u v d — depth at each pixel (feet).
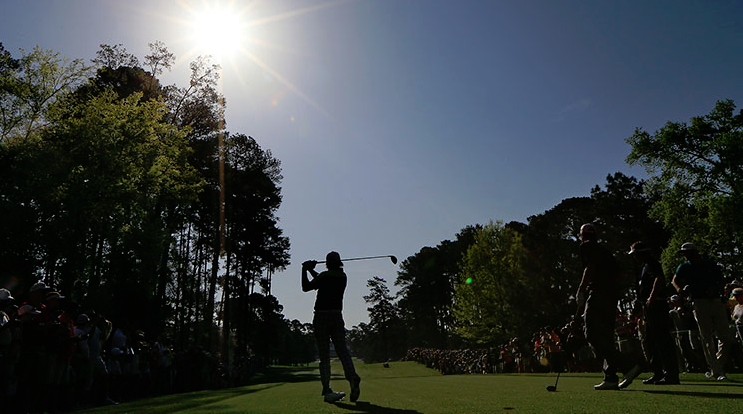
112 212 61.93
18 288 52.47
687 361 33.42
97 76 77.56
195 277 139.23
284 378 120.98
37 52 63.46
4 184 54.49
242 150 148.87
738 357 31.37
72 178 57.26
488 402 13.34
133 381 39.32
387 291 414.00
